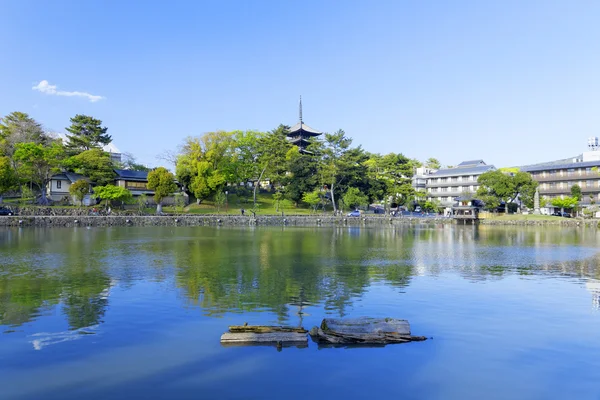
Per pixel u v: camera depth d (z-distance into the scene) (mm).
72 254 29266
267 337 11602
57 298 16344
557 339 12156
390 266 25297
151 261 26281
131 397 8625
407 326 12180
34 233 47531
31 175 70250
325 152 98125
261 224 75688
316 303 15992
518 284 19828
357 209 106562
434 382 9414
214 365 10164
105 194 70375
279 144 101188
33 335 12133
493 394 8922
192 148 94375
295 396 8703
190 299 16359
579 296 17344
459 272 23219
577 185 101812
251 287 18719
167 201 88312
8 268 23188
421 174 140250
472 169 123688
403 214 105188
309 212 94938
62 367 10000
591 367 10273
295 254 30875
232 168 95312
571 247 38250
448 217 95375
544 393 8992
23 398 8547
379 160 113625
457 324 13477
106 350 11047
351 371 9906
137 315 14125
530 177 93812
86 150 87500
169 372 9773
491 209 96750
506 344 11727
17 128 81438
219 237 45719
